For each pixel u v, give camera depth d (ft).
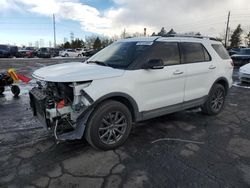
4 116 17.51
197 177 9.89
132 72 12.37
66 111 11.18
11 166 10.48
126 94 12.10
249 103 22.53
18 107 20.10
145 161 11.09
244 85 32.99
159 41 13.93
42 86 12.94
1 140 13.20
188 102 15.69
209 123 16.49
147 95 13.15
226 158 11.54
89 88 10.97
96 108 11.40
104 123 11.76
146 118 13.50
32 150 12.02
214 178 9.84
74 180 9.52
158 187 9.20
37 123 16.01
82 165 10.63
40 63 72.38
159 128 15.29
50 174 9.91
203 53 16.56
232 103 22.44
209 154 11.92
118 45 15.40
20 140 13.23
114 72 11.85
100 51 16.42
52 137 13.60
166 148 12.48
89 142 11.69
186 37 15.93
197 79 15.87
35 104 13.02
